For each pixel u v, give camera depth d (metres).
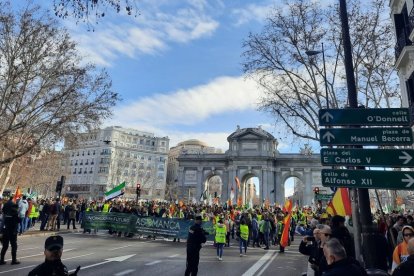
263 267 13.04
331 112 7.28
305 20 23.50
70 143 28.80
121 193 29.05
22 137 28.14
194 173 91.19
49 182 71.44
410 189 6.36
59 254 4.20
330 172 6.82
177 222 21.23
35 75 25.09
